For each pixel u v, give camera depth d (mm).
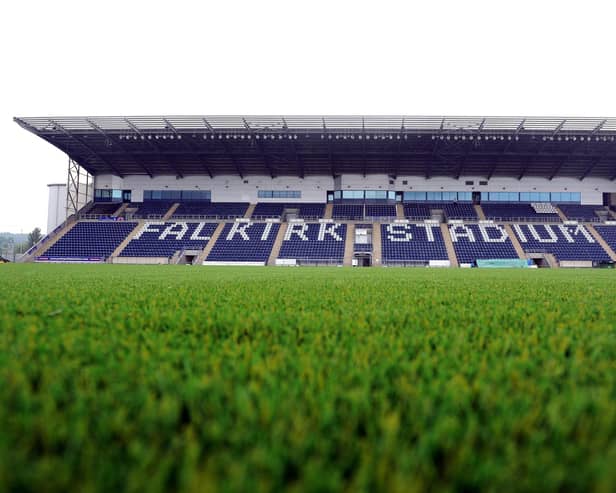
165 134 33844
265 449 1000
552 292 5348
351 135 33594
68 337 2164
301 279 8953
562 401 1292
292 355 1848
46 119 31719
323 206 41531
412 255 34344
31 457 1015
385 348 1990
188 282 7320
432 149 35844
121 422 1137
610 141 33344
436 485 918
